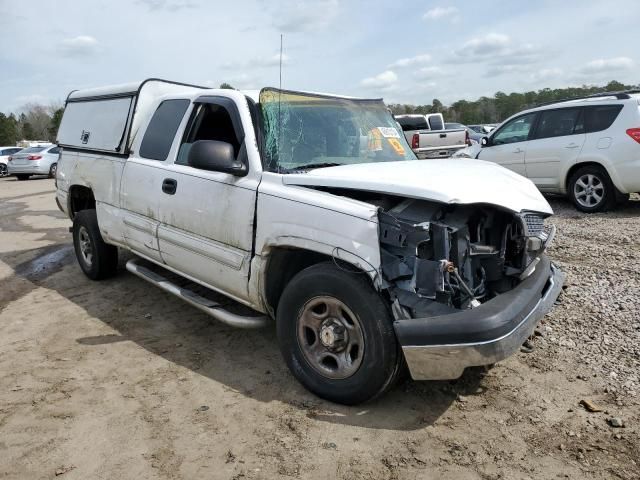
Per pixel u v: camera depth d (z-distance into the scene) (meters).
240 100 3.91
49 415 3.29
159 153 4.62
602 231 7.34
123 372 3.84
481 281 3.27
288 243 3.32
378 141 4.44
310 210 3.21
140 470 2.76
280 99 3.98
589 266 5.75
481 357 2.71
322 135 4.07
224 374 3.77
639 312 4.42
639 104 8.29
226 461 2.81
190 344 4.29
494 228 3.33
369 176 3.25
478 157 10.37
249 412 3.27
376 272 2.91
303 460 2.80
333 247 3.08
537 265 3.58
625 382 3.44
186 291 4.36
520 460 2.76
